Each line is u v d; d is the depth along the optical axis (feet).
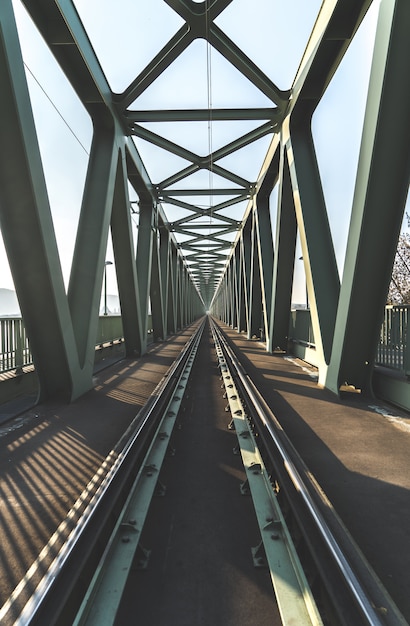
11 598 6.37
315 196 27.84
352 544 7.27
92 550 7.41
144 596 6.86
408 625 5.71
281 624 6.20
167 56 26.53
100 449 13.93
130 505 9.19
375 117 15.66
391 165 16.16
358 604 5.64
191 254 122.21
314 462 12.24
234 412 18.03
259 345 53.47
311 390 22.99
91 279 25.34
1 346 20.56
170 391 22.54
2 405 20.06
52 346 20.43
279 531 8.14
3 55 14.74
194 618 6.35
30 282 18.94
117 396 22.70
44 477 11.64
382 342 21.65
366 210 17.16
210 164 42.91
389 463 12.14
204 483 11.48
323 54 24.16
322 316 24.90
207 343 62.49
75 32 22.04
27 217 17.58
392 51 14.28
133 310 40.93
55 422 17.33
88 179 28.07
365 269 18.33
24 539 8.42
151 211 51.19
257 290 62.08
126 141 35.50
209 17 23.56
